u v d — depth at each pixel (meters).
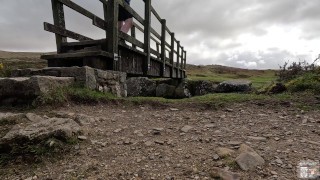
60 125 3.50
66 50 7.20
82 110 5.02
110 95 6.23
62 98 5.08
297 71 9.03
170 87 15.55
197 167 2.75
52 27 5.67
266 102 5.74
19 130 3.27
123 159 3.02
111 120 4.59
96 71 6.06
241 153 2.92
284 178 2.45
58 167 2.85
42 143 3.13
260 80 20.31
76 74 5.75
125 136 3.78
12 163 2.92
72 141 3.33
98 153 3.18
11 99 4.95
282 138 3.59
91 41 6.86
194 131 4.00
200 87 15.34
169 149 3.28
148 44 8.84
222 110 5.42
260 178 2.47
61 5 6.29
